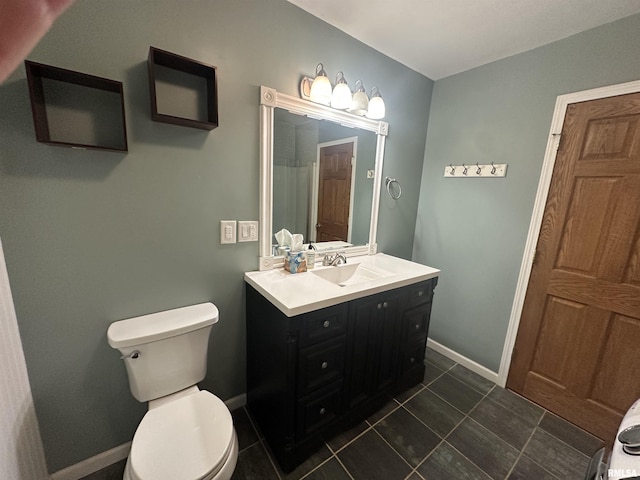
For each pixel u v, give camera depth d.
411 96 2.11
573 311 1.64
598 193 1.51
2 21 0.20
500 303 1.97
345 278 1.87
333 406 1.45
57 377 1.14
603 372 1.55
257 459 1.37
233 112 1.35
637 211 1.40
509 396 1.88
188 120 1.15
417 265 1.96
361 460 1.38
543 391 1.78
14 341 1.00
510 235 1.88
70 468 1.22
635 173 1.39
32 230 1.02
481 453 1.45
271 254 1.62
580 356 1.63
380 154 2.02
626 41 1.38
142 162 1.17
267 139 1.46
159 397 1.23
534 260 1.78
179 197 1.29
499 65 1.85
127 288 1.23
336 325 1.35
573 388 1.66
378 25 1.58
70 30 0.98
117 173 1.13
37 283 1.05
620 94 1.41
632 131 1.39
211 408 1.13
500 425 1.63
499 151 1.89
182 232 1.32
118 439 1.32
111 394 1.27
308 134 1.65
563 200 1.63
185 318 1.28
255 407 1.58
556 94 1.62
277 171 1.55
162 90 1.18
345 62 1.69
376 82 1.87
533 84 1.71
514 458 1.42
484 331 2.07
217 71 1.26
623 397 1.50
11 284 1.00
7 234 0.98
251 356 1.58
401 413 1.69
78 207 1.08
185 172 1.28
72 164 1.05
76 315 1.14
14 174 0.96
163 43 1.14
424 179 2.38
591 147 1.52
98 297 1.18
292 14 1.44
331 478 1.29
